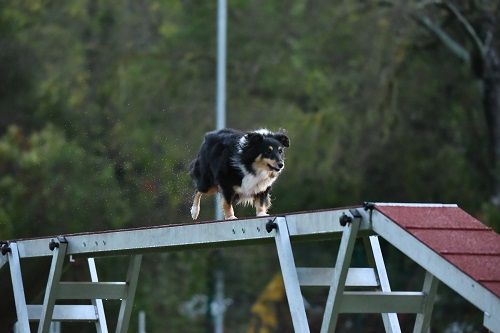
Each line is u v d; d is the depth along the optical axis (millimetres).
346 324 25844
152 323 24781
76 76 25484
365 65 25422
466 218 7766
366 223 7715
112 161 21844
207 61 26609
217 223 8820
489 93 24250
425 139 26344
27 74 25969
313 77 25469
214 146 10820
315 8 26484
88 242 9914
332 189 25938
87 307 10992
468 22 24062
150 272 24641
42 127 24844
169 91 25672
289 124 24938
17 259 10461
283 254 8211
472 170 26344
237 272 28234
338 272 7789
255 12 26969
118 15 27047
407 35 25031
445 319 24203
